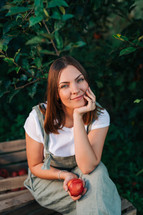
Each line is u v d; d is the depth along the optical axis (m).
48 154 1.66
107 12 2.76
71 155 1.70
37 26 1.89
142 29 2.36
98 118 1.67
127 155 2.98
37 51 1.98
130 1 2.34
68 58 1.54
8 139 3.22
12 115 3.81
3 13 2.03
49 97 1.59
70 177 1.56
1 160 2.43
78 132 1.55
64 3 1.55
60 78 1.50
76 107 1.54
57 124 1.64
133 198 2.45
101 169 1.58
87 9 2.48
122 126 3.34
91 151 1.55
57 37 1.77
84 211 1.46
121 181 2.69
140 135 3.22
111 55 2.33
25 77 2.06
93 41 3.11
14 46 2.04
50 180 1.70
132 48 1.77
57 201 1.67
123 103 3.31
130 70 2.86
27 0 1.82
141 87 3.09
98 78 2.43
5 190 2.08
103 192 1.47
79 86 1.51
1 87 2.04
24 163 2.57
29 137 1.68
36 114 1.69
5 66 3.06
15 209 1.77
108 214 1.40
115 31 2.91
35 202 1.84
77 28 2.44
